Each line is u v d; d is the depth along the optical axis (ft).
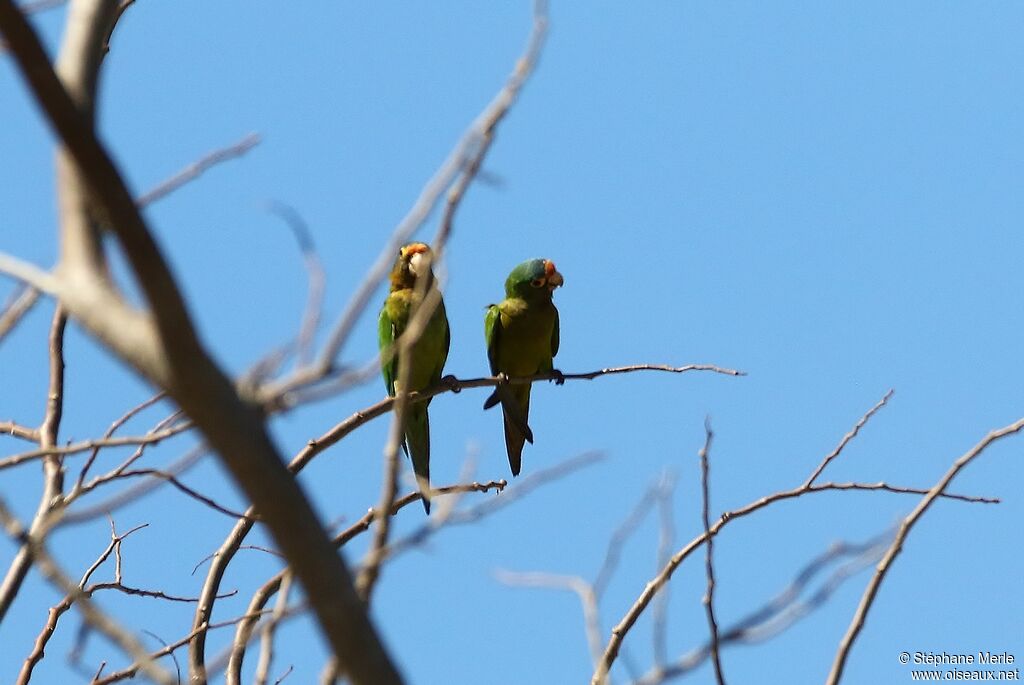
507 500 20.89
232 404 13.85
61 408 33.94
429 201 16.60
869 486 31.58
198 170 27.32
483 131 17.90
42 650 32.42
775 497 30.81
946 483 26.68
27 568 30.07
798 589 23.08
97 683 29.84
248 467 13.97
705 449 25.55
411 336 16.89
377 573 16.14
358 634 14.69
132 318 14.44
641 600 29.07
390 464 16.48
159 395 29.71
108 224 13.05
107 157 12.96
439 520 18.76
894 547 25.85
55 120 12.73
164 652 29.35
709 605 24.56
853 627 25.39
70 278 15.17
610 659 28.68
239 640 28.96
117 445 19.81
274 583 32.91
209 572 34.35
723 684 24.09
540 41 18.52
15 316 26.14
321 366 15.06
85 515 19.79
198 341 13.60
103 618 18.15
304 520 14.30
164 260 13.23
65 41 18.26
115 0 18.72
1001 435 26.91
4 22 12.49
